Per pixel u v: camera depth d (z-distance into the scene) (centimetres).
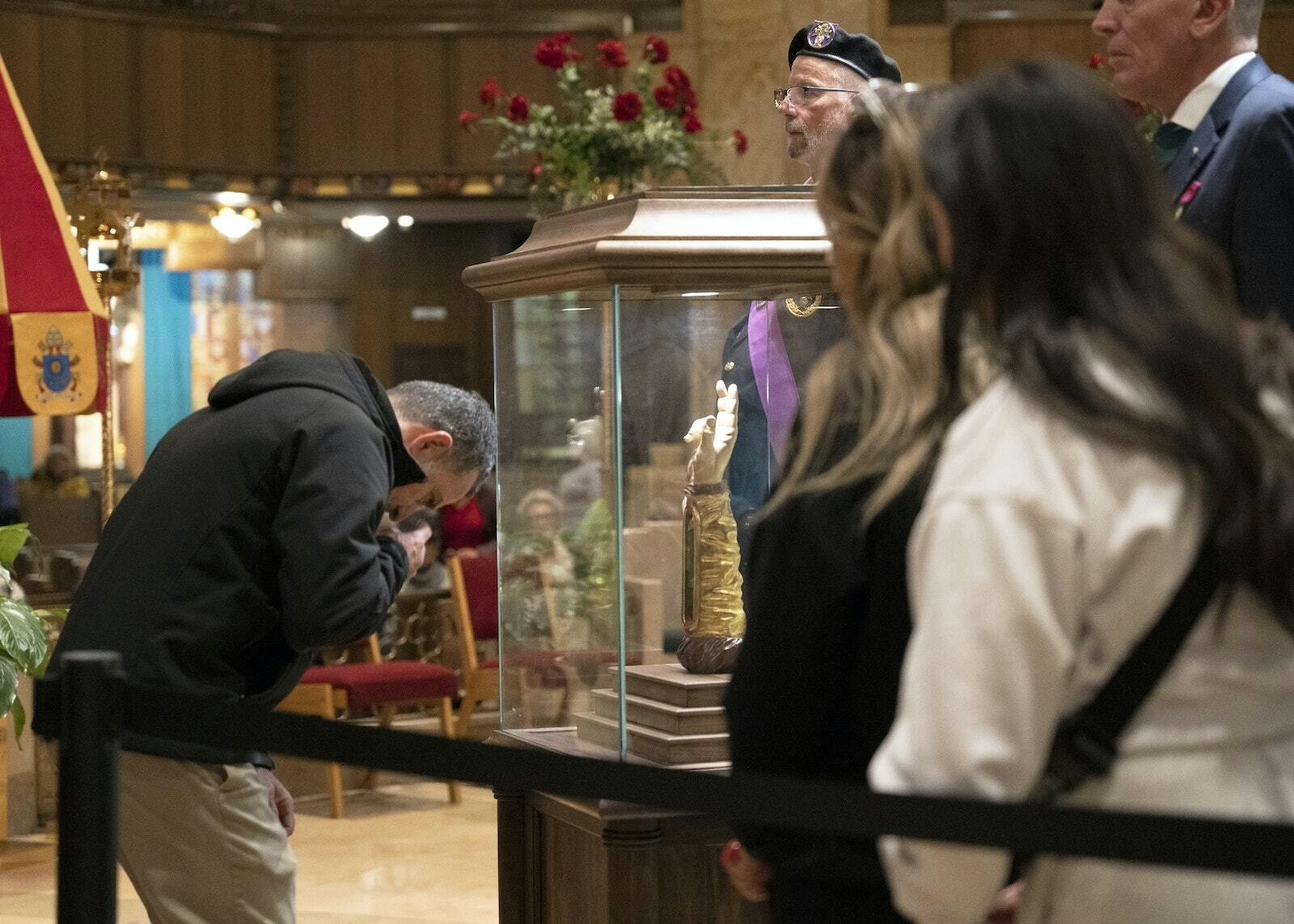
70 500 1105
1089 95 141
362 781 711
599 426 249
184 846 264
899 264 148
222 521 264
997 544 126
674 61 1104
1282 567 127
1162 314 133
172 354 1520
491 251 1526
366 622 262
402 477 286
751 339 247
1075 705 133
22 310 541
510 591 285
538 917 268
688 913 237
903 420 145
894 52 1138
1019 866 154
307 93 1240
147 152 1180
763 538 158
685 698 239
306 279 1512
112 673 176
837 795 131
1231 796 129
